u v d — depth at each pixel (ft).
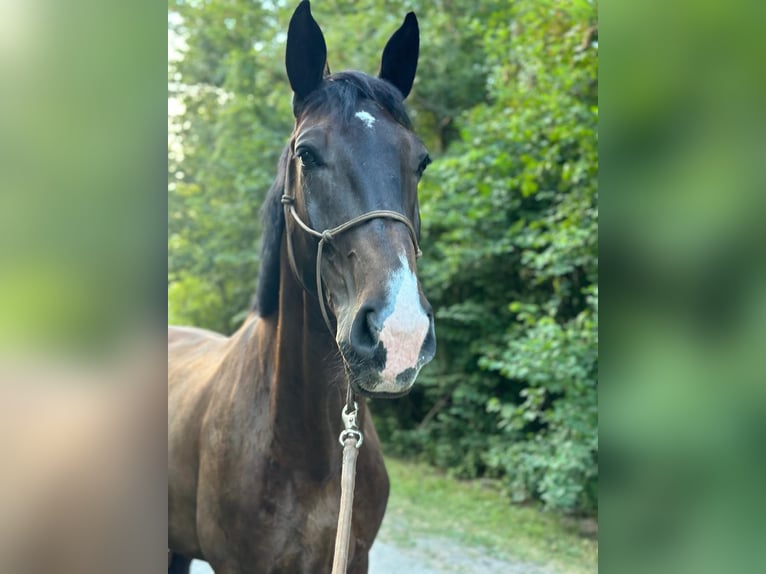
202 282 33.22
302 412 5.88
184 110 34.94
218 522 6.40
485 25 25.96
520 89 19.34
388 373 4.38
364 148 5.05
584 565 13.80
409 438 23.81
